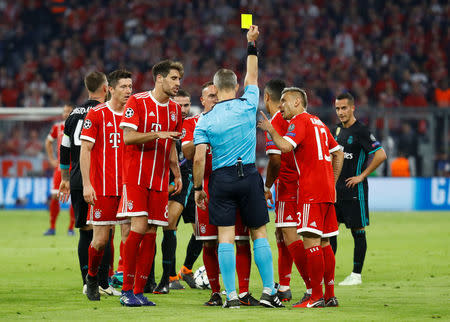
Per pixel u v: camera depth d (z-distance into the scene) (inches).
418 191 2866.6
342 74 3693.4
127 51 3848.4
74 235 1830.7
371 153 1080.2
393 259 1326.3
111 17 4013.3
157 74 825.5
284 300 867.4
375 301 845.2
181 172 999.0
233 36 3907.5
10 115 2913.4
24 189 2901.1
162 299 882.1
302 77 3705.7
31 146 2915.8
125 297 809.5
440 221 2290.8
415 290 948.0
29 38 3951.8
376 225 2135.8
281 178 856.9
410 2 4028.1
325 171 802.8
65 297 885.8
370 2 4035.4
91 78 945.5
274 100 914.1
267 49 3850.9
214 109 800.9
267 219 800.3
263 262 787.4
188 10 4030.5
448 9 4018.2
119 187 856.3
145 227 812.0
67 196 942.4
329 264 809.5
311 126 807.1
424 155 2859.3
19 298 876.0
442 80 3639.3
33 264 1251.8
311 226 787.4
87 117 853.2
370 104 3597.4
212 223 791.7
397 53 3838.6
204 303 836.0
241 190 784.3
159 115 826.2
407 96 3592.5
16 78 3740.2
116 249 1482.5
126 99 862.5
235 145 788.0
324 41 3887.8
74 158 925.2
